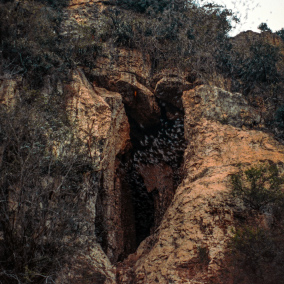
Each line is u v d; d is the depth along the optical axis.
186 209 10.45
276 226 9.52
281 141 12.88
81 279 9.26
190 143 12.66
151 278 9.69
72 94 11.95
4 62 11.34
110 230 11.80
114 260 11.55
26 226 8.47
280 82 15.20
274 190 9.83
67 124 11.15
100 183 12.05
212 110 12.94
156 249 10.22
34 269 8.18
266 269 8.72
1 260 8.33
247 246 9.02
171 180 14.36
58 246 8.75
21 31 12.41
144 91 13.70
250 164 11.11
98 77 13.41
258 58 15.13
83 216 10.19
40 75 11.58
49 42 12.70
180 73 13.85
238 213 9.88
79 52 13.29
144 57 14.10
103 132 11.70
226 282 8.77
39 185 9.20
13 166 9.16
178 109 14.21
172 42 14.38
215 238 9.54
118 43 13.98
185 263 9.42
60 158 10.09
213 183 10.77
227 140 12.15
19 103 10.15
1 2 12.79
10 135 9.37
